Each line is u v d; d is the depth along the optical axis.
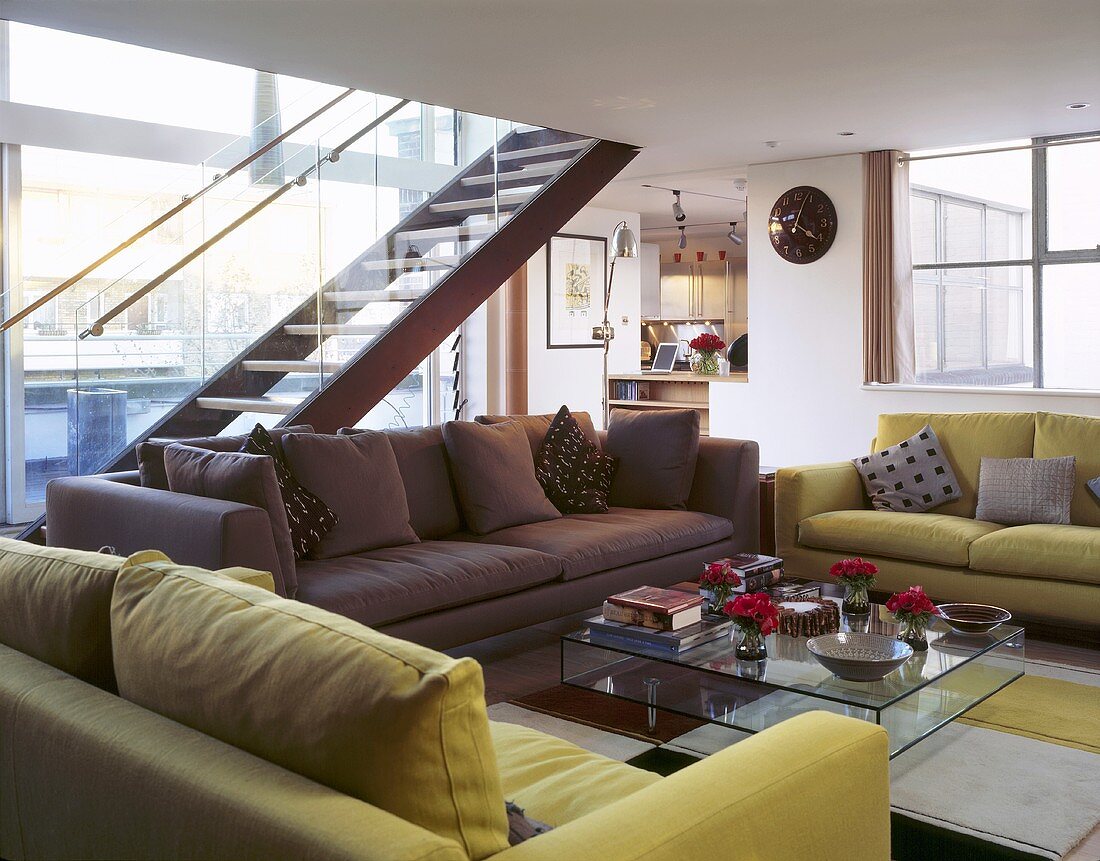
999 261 7.79
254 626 1.47
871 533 4.89
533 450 5.26
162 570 1.73
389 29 4.50
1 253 6.60
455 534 4.77
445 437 4.78
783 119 6.53
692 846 1.33
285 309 5.43
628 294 10.83
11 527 4.86
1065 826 2.71
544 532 4.62
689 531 4.94
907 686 2.99
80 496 3.86
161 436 5.03
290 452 4.09
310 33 4.57
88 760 1.51
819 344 8.10
